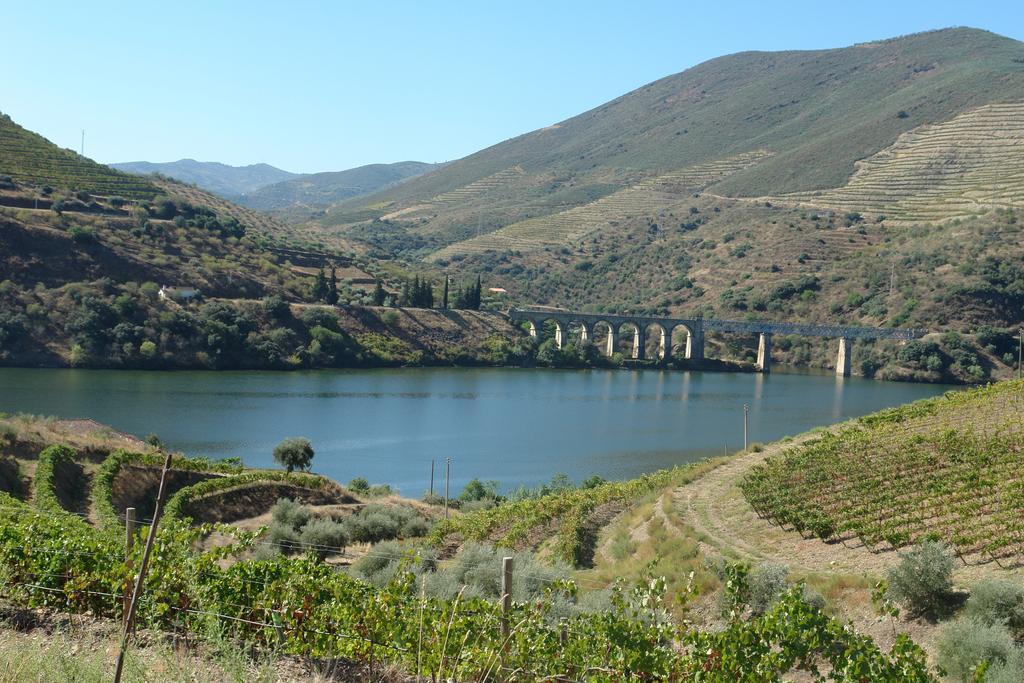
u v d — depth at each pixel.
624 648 18.25
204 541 42.19
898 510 42.34
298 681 15.59
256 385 138.00
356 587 20.80
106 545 22.27
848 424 79.25
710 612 28.34
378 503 62.78
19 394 112.38
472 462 95.88
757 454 68.94
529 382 167.50
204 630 16.22
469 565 32.09
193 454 86.31
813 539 41.16
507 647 17.00
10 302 142.75
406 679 16.25
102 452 61.06
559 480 82.69
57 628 16.66
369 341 175.38
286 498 56.16
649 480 64.19
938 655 21.44
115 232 179.88
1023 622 23.02
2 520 25.14
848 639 18.86
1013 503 39.25
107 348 142.88
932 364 188.12
